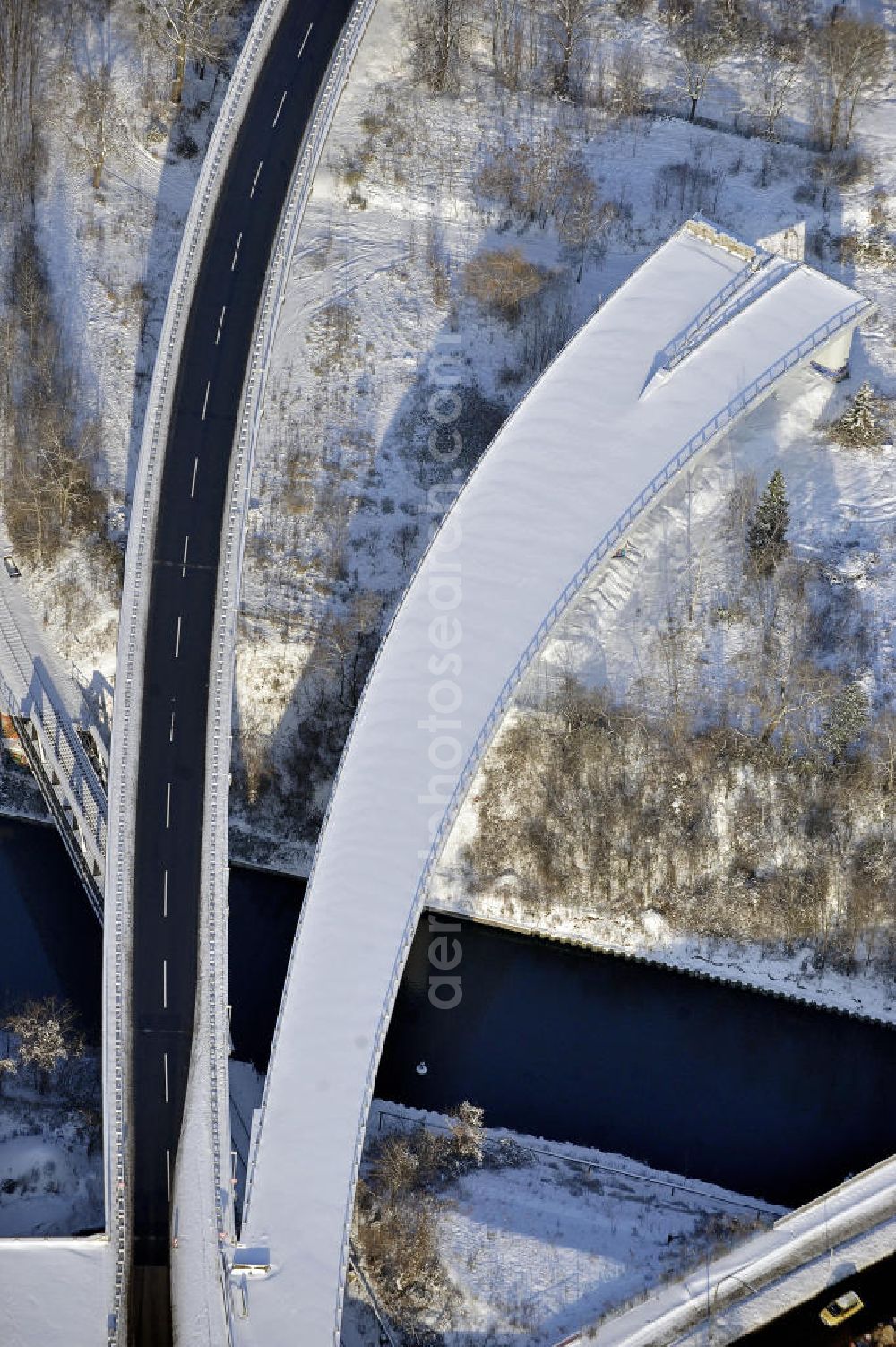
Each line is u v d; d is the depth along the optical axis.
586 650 148.25
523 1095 136.38
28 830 146.75
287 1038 128.38
